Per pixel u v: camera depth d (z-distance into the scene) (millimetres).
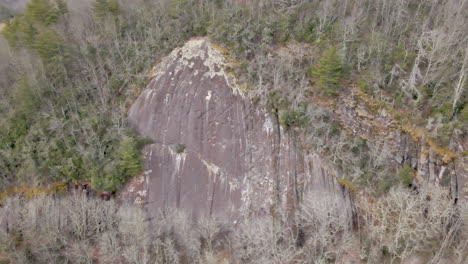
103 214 43500
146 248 40250
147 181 46531
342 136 42719
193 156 46969
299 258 39094
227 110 47531
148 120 49344
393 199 38312
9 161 47656
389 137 43094
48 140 47938
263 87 46500
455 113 41844
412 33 47781
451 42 44156
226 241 42750
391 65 45469
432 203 37469
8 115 49594
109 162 46156
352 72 46750
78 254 39625
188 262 41344
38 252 40438
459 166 40656
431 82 43375
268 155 45031
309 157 43625
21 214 44688
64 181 46938
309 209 40219
